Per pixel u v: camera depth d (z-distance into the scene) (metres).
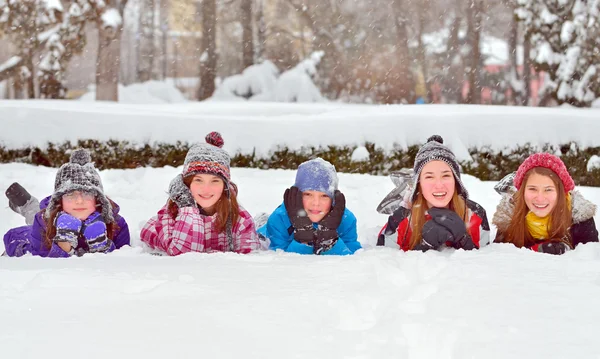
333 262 3.09
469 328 2.11
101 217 4.34
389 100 30.98
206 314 2.24
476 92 32.81
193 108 13.35
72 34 20.47
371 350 1.96
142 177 7.77
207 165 4.16
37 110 9.57
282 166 9.39
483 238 4.21
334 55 30.05
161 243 4.27
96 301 2.39
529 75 33.22
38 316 2.21
